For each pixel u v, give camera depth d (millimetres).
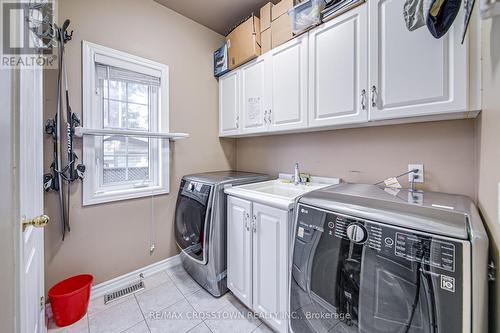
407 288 722
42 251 1193
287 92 1673
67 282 1524
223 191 1711
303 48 1551
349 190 1225
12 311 575
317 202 1016
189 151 2264
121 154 1878
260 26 1878
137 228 1912
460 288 632
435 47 984
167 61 2059
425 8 747
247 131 2068
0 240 514
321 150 1841
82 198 1612
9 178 559
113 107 1801
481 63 874
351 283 857
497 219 654
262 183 1867
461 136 1188
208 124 2420
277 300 1260
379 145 1499
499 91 652
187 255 1850
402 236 742
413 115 1070
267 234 1314
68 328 1371
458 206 886
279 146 2189
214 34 2447
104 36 1686
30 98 949
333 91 1385
